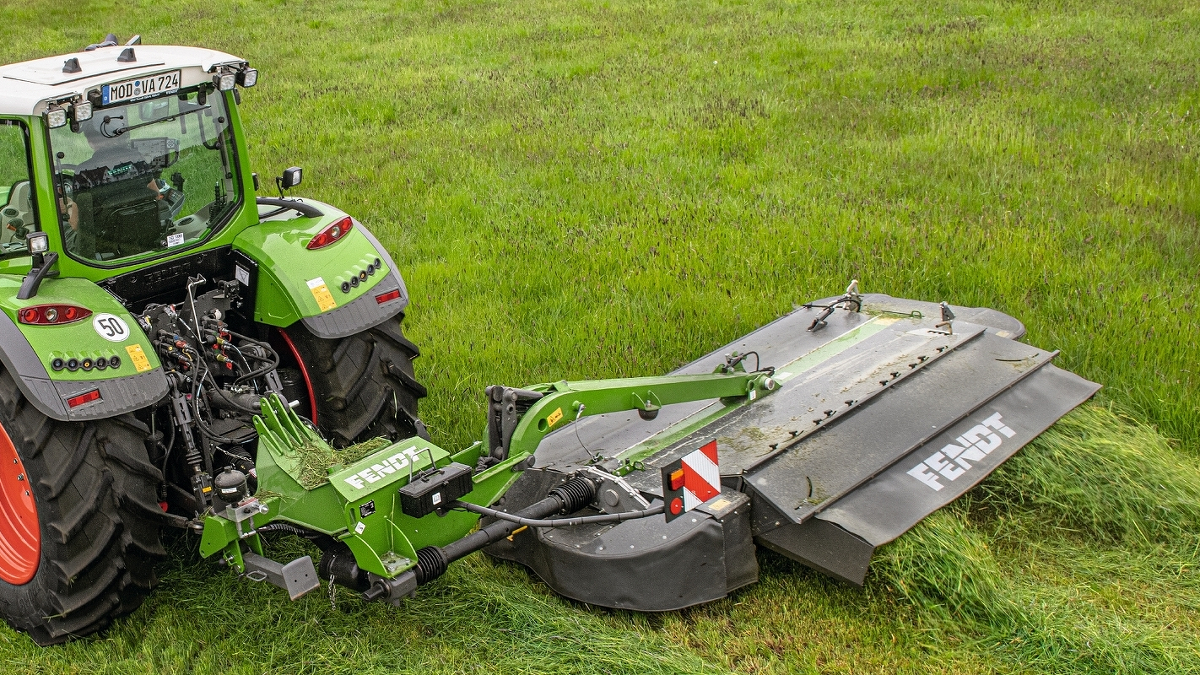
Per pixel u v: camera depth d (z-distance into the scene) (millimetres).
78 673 3865
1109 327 6094
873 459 4305
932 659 3805
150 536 3957
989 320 5672
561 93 12398
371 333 4637
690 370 5473
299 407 4664
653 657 3699
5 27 18172
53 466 3705
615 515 3783
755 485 4125
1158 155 9039
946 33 14281
